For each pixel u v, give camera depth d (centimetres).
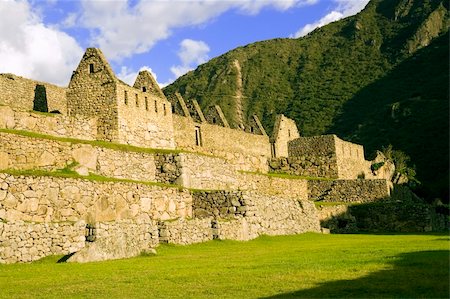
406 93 12262
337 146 6119
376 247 2425
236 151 5447
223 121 5703
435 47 13800
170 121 4206
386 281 1491
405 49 14712
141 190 3059
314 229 4375
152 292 1509
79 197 2700
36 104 4038
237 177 4359
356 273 1639
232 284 1565
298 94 13912
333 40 16525
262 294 1418
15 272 1977
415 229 4766
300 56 15838
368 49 15400
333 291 1405
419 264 1739
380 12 17388
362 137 11019
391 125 10950
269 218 3712
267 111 13438
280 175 5434
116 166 3366
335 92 13638
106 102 3719
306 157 5944
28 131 3155
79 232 2520
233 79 14675
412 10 16550
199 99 13975
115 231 2634
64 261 2233
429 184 8469
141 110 3912
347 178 6184
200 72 15488
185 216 3350
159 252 2602
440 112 10625
